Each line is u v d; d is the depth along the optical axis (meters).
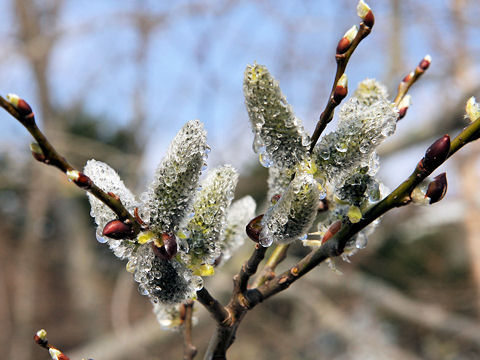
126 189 0.23
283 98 0.22
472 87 0.81
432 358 1.04
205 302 0.25
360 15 0.23
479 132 0.22
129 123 1.08
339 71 0.23
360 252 0.97
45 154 0.21
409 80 0.28
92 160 0.23
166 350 0.86
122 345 0.76
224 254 0.27
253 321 0.97
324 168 0.23
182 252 0.23
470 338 0.86
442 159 0.22
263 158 0.23
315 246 0.26
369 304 0.95
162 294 0.23
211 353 0.27
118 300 0.79
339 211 0.25
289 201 0.22
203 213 0.23
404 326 1.08
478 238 0.98
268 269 0.28
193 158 0.22
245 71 0.22
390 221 0.99
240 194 1.04
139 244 0.23
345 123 0.23
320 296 0.94
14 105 0.20
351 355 0.91
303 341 0.94
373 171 0.23
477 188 0.96
